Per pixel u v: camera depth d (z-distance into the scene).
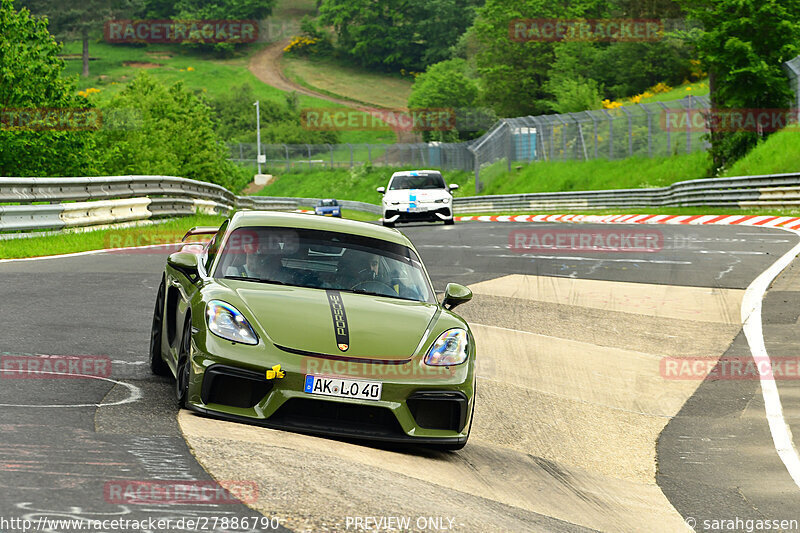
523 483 12.45
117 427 11.02
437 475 11.48
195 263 13.95
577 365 20.84
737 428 16.78
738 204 69.81
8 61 102.69
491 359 20.83
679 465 14.77
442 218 60.72
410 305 13.95
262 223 15.25
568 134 128.75
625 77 181.12
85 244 38.50
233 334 12.03
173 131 136.25
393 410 12.09
